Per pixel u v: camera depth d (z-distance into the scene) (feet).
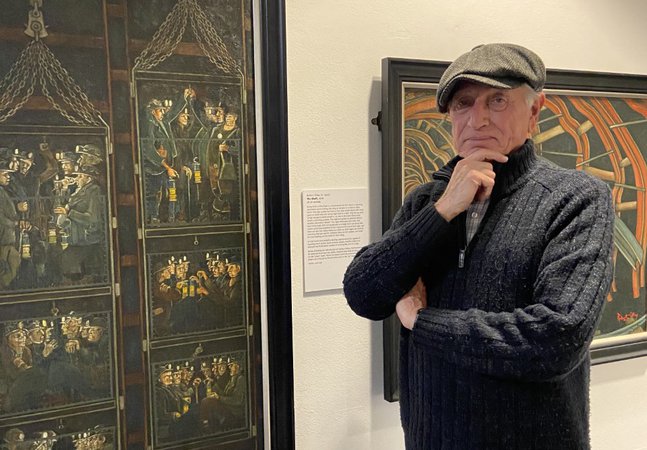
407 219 3.89
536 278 3.14
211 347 4.76
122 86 4.32
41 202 4.15
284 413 4.95
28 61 4.04
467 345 3.05
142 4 4.35
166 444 4.63
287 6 4.84
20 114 4.05
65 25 4.13
